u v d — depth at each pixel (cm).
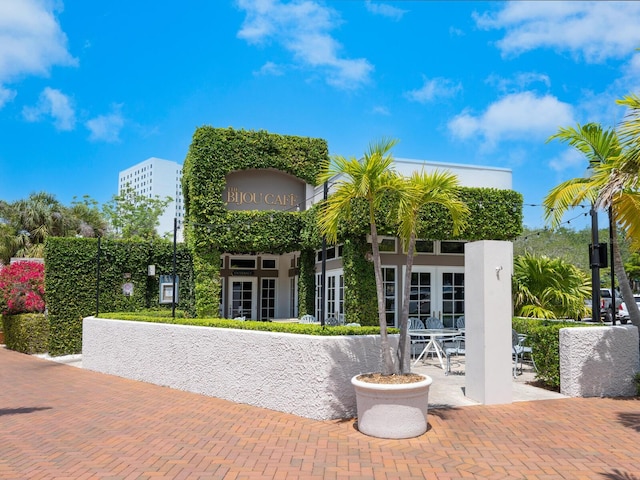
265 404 752
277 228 1697
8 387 1018
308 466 507
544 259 1322
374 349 699
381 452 545
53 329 1459
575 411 704
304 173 1805
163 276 1625
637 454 535
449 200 688
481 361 752
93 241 1520
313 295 1744
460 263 1376
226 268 2114
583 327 818
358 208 1207
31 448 585
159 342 993
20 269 1738
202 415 725
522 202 1365
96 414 753
